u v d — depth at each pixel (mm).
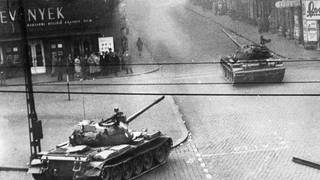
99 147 19234
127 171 19109
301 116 27109
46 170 18422
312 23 47875
